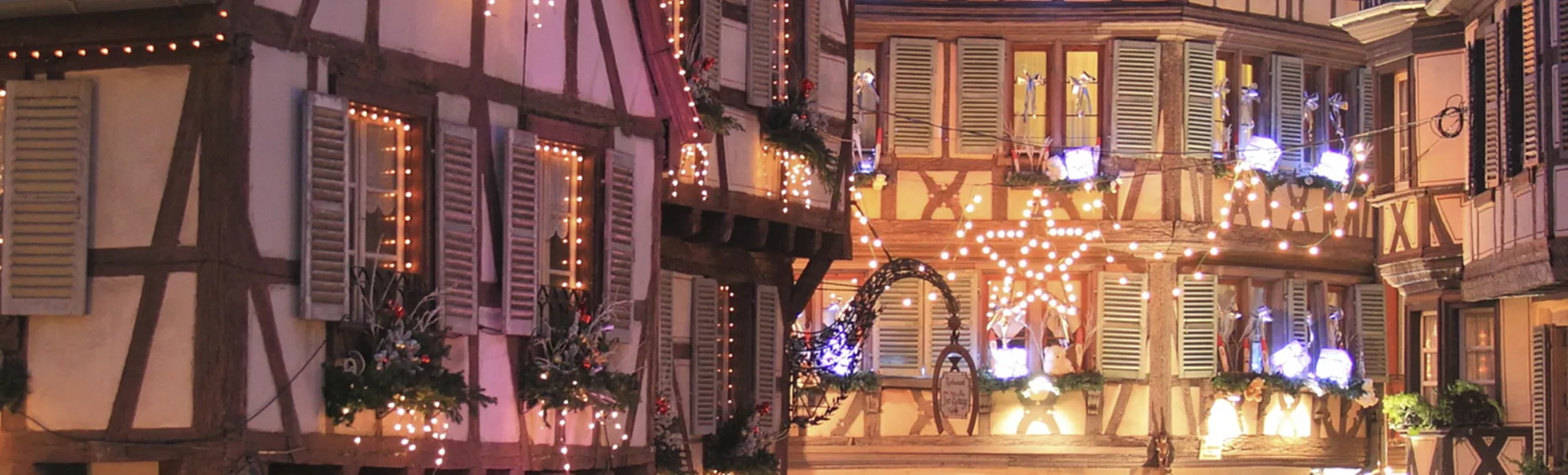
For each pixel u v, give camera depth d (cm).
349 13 1318
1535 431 2123
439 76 1397
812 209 2083
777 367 2106
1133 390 2808
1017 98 2809
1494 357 2294
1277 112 2859
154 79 1235
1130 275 2809
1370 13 2409
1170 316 2806
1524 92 1945
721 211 1898
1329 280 2927
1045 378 2775
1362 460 2970
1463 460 2292
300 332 1273
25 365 1245
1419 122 2309
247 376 1227
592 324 1523
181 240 1221
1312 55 2902
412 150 1384
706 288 1956
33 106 1242
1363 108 2936
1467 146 2230
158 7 1218
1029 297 2797
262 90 1245
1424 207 2369
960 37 2800
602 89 1571
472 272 1411
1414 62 2372
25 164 1240
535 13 1495
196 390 1210
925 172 2811
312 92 1274
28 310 1232
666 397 1862
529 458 1486
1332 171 2908
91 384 1232
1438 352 2359
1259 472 2870
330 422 1297
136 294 1226
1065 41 2798
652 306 1633
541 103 1501
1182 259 2814
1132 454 2794
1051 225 2781
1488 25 2142
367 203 1350
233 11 1219
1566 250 1856
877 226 2797
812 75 2081
